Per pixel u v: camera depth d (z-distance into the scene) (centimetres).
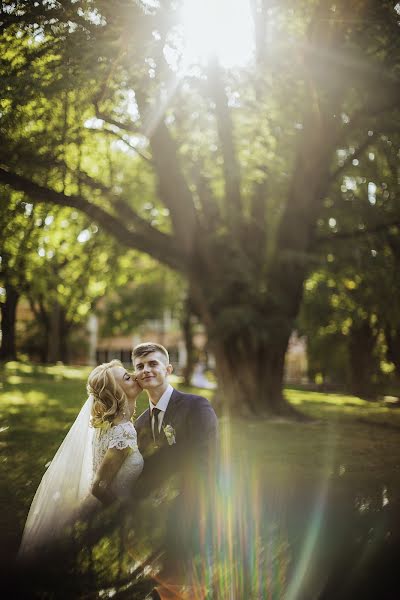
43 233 1381
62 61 788
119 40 815
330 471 757
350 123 1291
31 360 3169
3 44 788
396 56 952
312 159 1362
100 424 380
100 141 1432
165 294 3080
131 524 379
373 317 1883
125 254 1855
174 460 371
